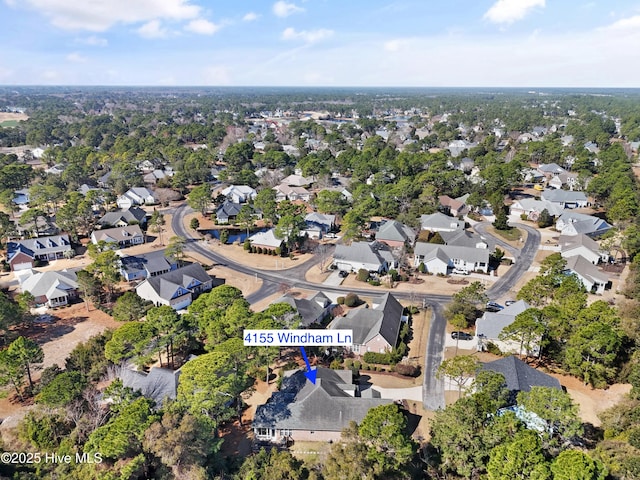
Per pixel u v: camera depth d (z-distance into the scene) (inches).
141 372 1967.3
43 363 2126.0
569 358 1898.4
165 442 1288.1
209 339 1972.2
